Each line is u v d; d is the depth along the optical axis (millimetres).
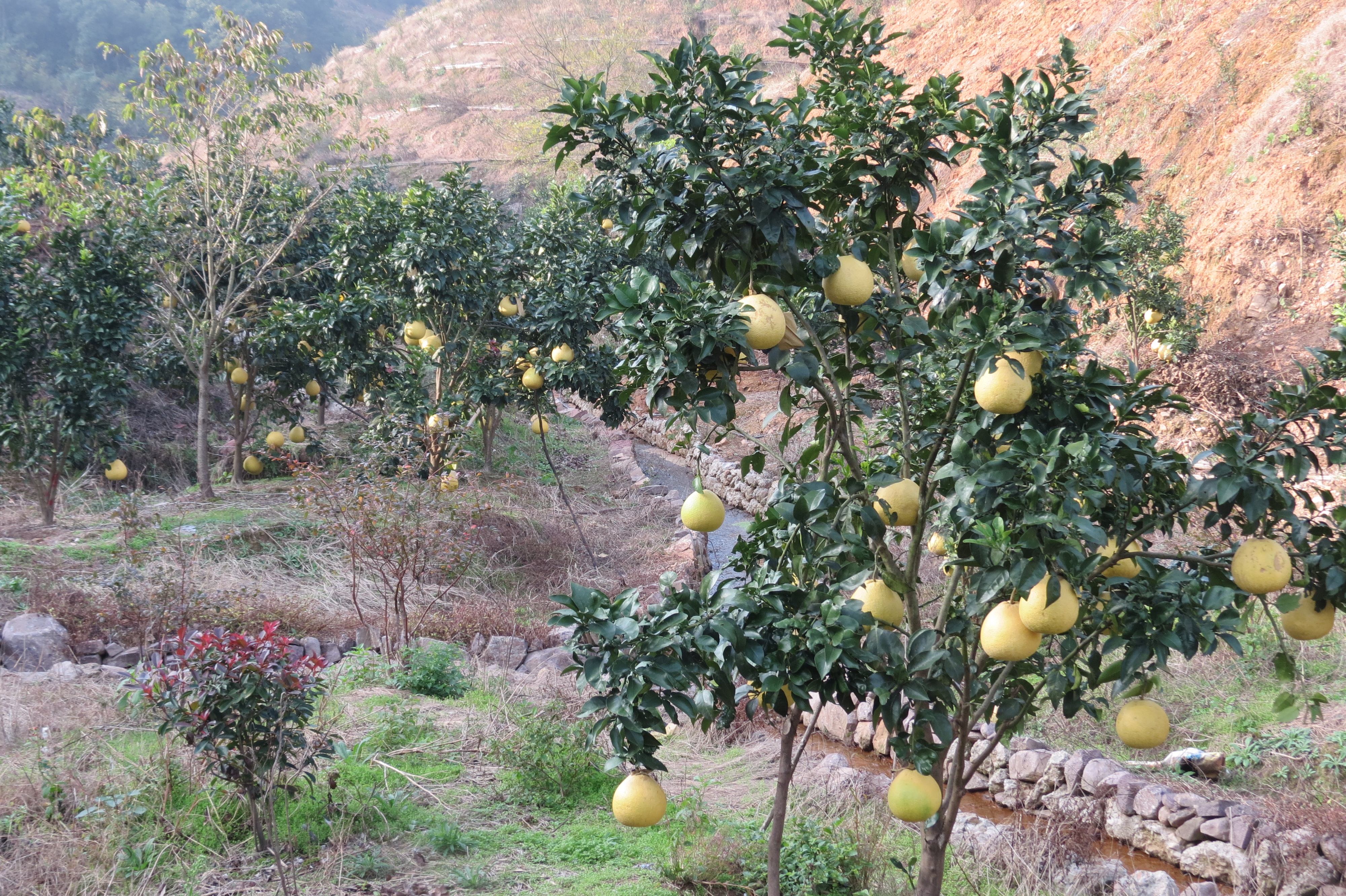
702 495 2764
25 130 11969
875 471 3457
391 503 7738
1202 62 16297
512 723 6199
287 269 12602
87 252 10156
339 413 17344
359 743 5773
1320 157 13414
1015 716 3014
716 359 2498
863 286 2695
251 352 12789
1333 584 2469
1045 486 2295
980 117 2807
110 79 54812
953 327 2781
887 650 2693
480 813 5207
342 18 79250
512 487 11195
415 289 11328
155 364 12875
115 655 7078
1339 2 14734
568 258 12219
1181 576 2664
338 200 12383
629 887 4406
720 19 41531
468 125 43469
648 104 2584
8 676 6207
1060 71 2697
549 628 8695
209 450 14203
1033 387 2662
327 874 4320
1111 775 5633
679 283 2467
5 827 4328
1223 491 2451
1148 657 2652
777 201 2490
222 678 4355
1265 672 6656
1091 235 2625
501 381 11453
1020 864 4828
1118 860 5020
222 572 8648
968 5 24000
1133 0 19234
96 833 4305
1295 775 5539
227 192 11680
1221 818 5062
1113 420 2742
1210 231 14211
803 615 2666
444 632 8250
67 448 10125
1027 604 2273
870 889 4531
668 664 2451
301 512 10016
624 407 2713
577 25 45625
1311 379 2508
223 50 11391
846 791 5602
